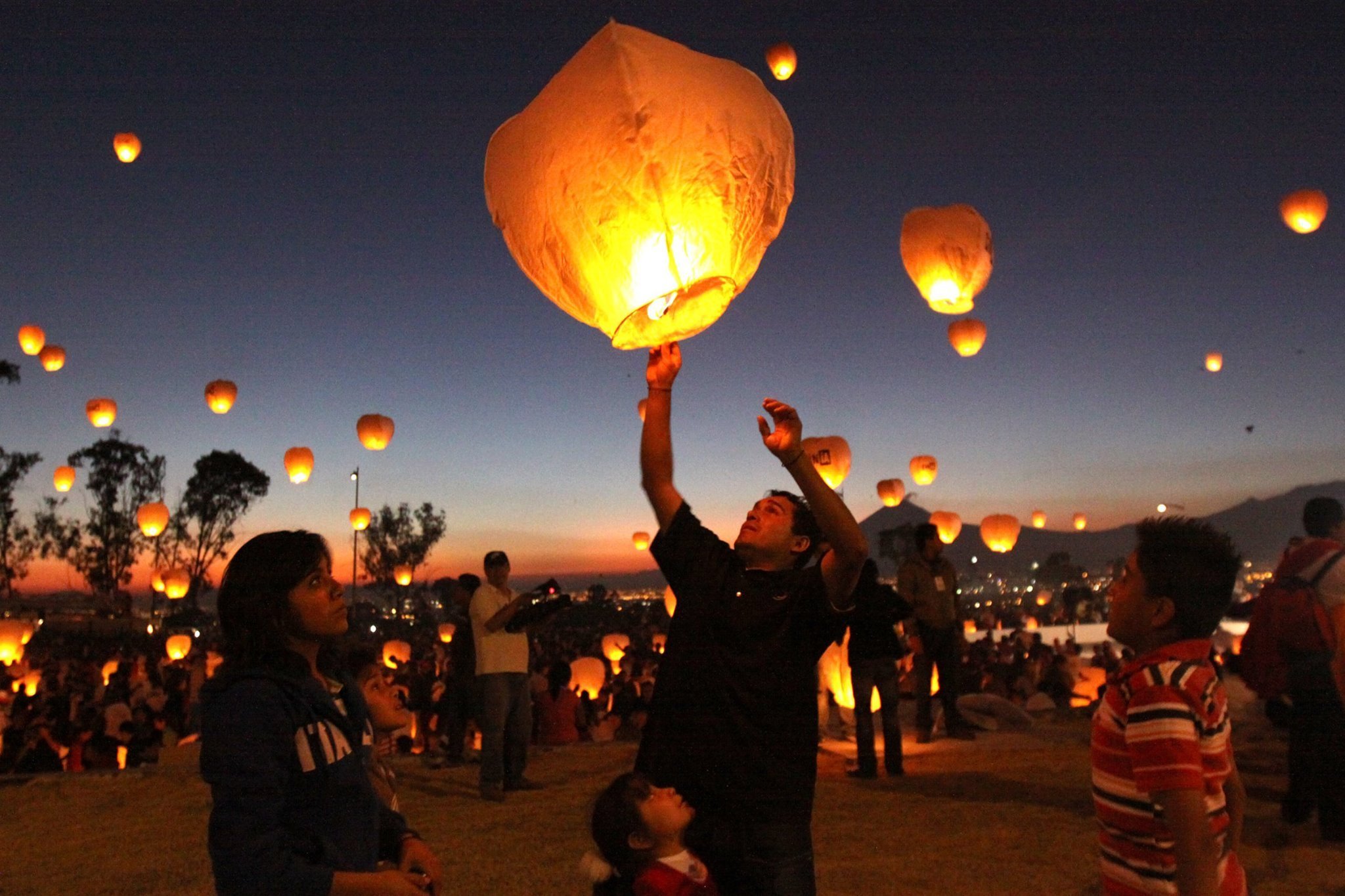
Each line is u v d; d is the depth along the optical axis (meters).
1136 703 2.25
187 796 7.58
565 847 5.77
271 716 2.03
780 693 2.73
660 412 3.23
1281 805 6.39
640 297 2.53
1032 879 4.98
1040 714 11.86
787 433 2.70
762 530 3.01
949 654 9.60
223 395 20.50
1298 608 5.59
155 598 50.16
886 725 7.82
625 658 19.84
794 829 2.71
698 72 2.45
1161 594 2.35
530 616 7.27
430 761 8.89
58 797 7.68
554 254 2.58
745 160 2.50
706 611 2.84
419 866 2.43
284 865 1.95
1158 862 2.22
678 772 2.76
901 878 5.05
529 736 7.69
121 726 11.88
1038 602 37.69
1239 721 8.79
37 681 19.36
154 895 5.07
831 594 2.72
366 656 3.31
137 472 64.06
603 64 2.39
